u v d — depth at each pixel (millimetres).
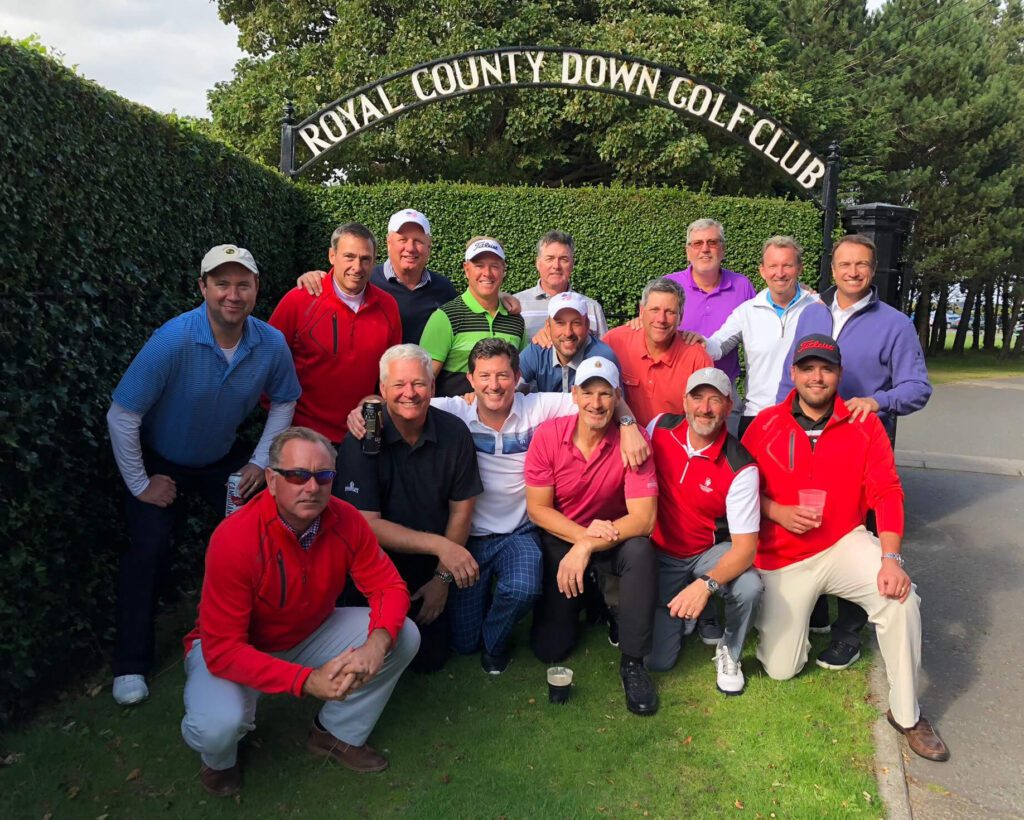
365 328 4121
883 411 4039
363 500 3494
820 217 9078
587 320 4035
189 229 4727
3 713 3131
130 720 3266
